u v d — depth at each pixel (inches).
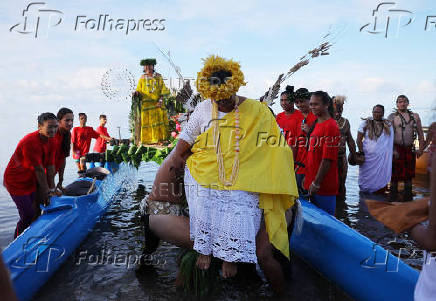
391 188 251.3
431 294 55.2
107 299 112.0
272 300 112.2
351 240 117.3
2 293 36.3
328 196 149.9
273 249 117.9
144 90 265.9
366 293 106.3
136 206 214.4
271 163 106.6
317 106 143.3
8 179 149.5
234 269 103.6
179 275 118.3
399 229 58.5
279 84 135.3
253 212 105.2
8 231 170.4
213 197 103.7
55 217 145.4
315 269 134.0
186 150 114.7
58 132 173.2
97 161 261.7
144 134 270.1
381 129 249.0
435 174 50.4
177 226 118.8
